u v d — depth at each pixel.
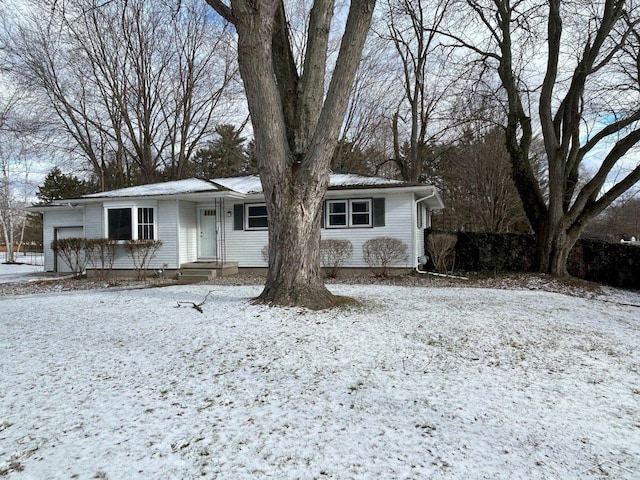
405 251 13.10
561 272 12.65
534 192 13.40
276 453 2.42
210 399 3.20
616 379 3.80
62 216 17.09
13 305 7.54
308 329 5.29
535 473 2.25
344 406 3.10
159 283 12.30
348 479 2.17
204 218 14.91
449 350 4.57
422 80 20.70
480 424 2.84
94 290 10.87
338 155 25.00
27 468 2.24
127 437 2.59
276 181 6.48
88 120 22.12
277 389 3.41
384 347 4.62
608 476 2.25
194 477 2.17
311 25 7.00
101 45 20.59
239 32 5.86
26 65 18.72
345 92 6.19
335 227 13.63
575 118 12.50
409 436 2.64
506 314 6.55
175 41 22.62
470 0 14.09
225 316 5.95
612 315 7.04
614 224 29.92
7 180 29.89
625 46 12.09
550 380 3.74
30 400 3.15
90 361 4.09
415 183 13.29
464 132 23.02
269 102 6.14
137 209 13.82
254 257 14.36
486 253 14.41
